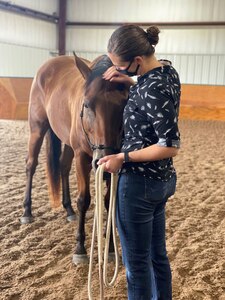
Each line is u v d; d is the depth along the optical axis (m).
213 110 10.27
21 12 11.22
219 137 7.29
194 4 11.64
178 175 4.54
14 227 2.99
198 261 2.48
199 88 10.45
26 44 11.71
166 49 12.14
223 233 2.91
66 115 2.71
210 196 3.79
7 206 3.40
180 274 2.32
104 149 1.98
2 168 4.65
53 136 3.09
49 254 2.56
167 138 1.39
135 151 1.46
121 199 1.52
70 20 12.88
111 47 1.46
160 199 1.55
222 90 10.24
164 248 1.74
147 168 1.49
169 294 1.76
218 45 11.66
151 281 1.69
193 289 2.16
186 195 3.80
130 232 1.54
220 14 11.48
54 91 2.94
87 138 2.18
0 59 10.88
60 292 2.12
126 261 1.60
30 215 3.11
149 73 1.46
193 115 10.45
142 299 1.59
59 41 12.98
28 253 2.57
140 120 1.47
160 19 12.05
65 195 3.19
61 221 3.13
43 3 12.09
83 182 2.47
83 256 2.46
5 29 10.88
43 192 3.83
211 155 5.68
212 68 11.85
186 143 6.60
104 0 12.45
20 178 4.28
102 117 1.96
